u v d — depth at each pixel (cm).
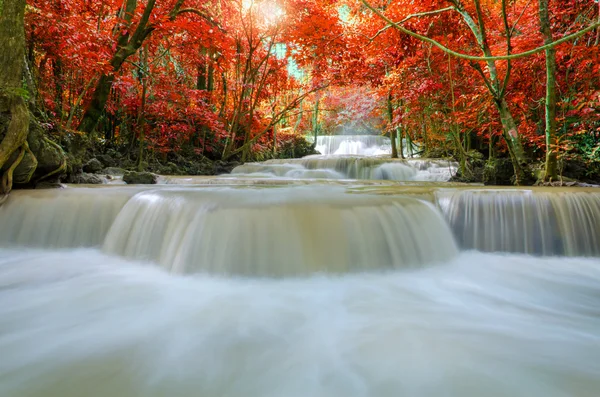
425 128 1520
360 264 376
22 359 205
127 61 1005
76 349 219
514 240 479
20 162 514
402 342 232
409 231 421
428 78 1082
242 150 1495
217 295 314
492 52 929
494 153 1186
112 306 289
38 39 853
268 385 185
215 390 180
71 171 707
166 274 373
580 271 405
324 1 1165
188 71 1460
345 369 200
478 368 199
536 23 943
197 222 382
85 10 909
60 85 981
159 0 1049
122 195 504
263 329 251
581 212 471
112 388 180
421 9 873
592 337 240
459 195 504
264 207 391
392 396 175
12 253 449
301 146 2228
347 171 1288
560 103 864
